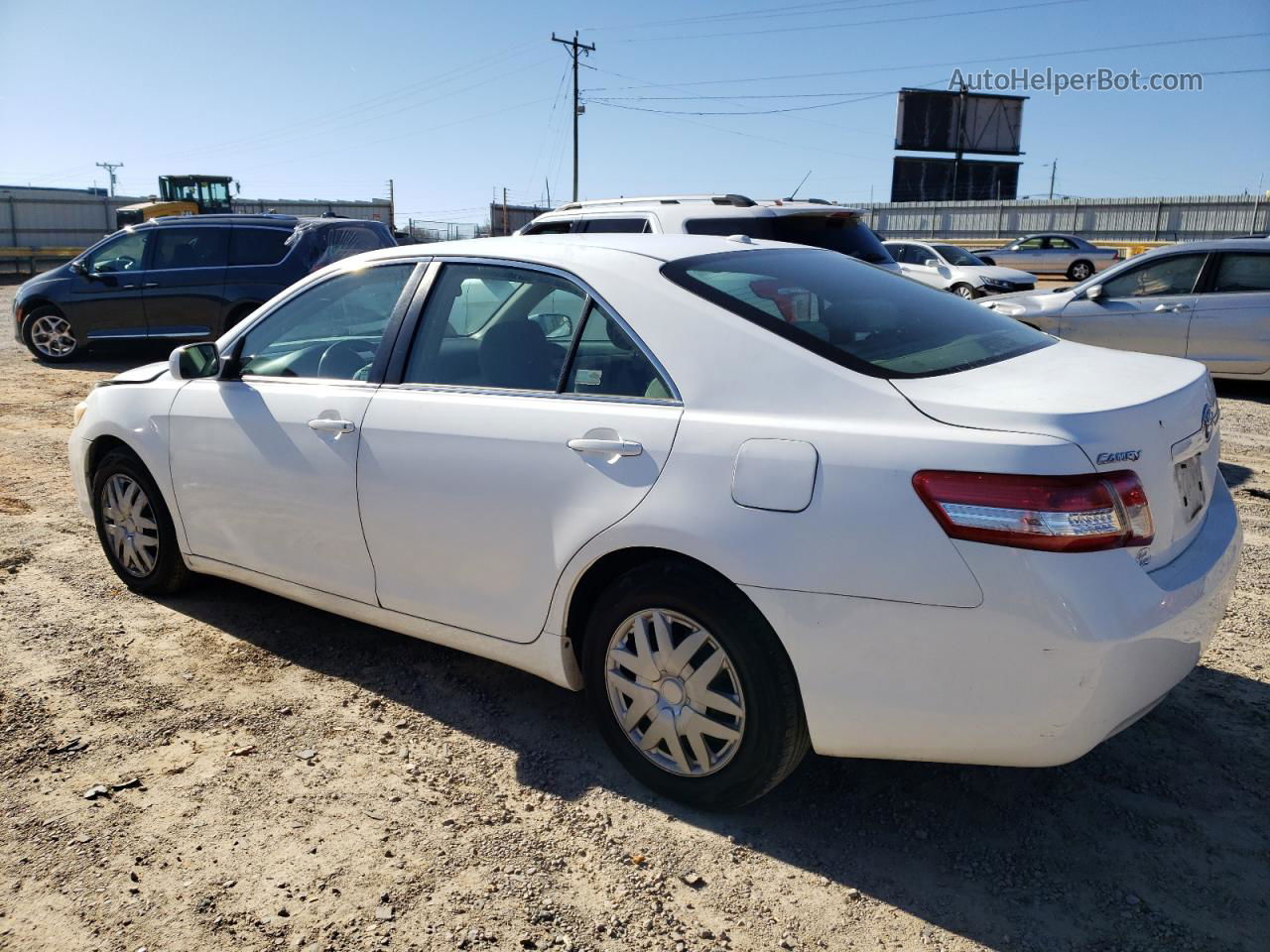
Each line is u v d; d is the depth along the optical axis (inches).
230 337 156.6
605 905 96.7
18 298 482.0
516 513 116.5
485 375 125.1
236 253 458.3
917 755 96.9
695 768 109.5
